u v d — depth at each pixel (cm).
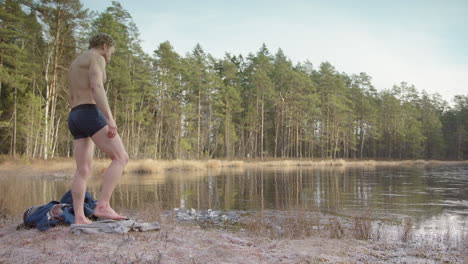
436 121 8119
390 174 2650
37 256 278
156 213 652
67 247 304
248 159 5191
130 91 3822
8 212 595
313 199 1134
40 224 375
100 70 365
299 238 522
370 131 6919
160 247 319
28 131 2734
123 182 1714
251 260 303
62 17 2781
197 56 5378
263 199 1121
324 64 6147
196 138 4928
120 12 3862
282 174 2578
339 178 2161
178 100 5109
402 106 7638
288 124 6084
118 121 4281
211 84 5012
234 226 670
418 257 393
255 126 5909
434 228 662
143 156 3881
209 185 1586
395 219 767
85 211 403
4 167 2058
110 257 278
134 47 3934
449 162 6775
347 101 6375
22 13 2850
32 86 3484
